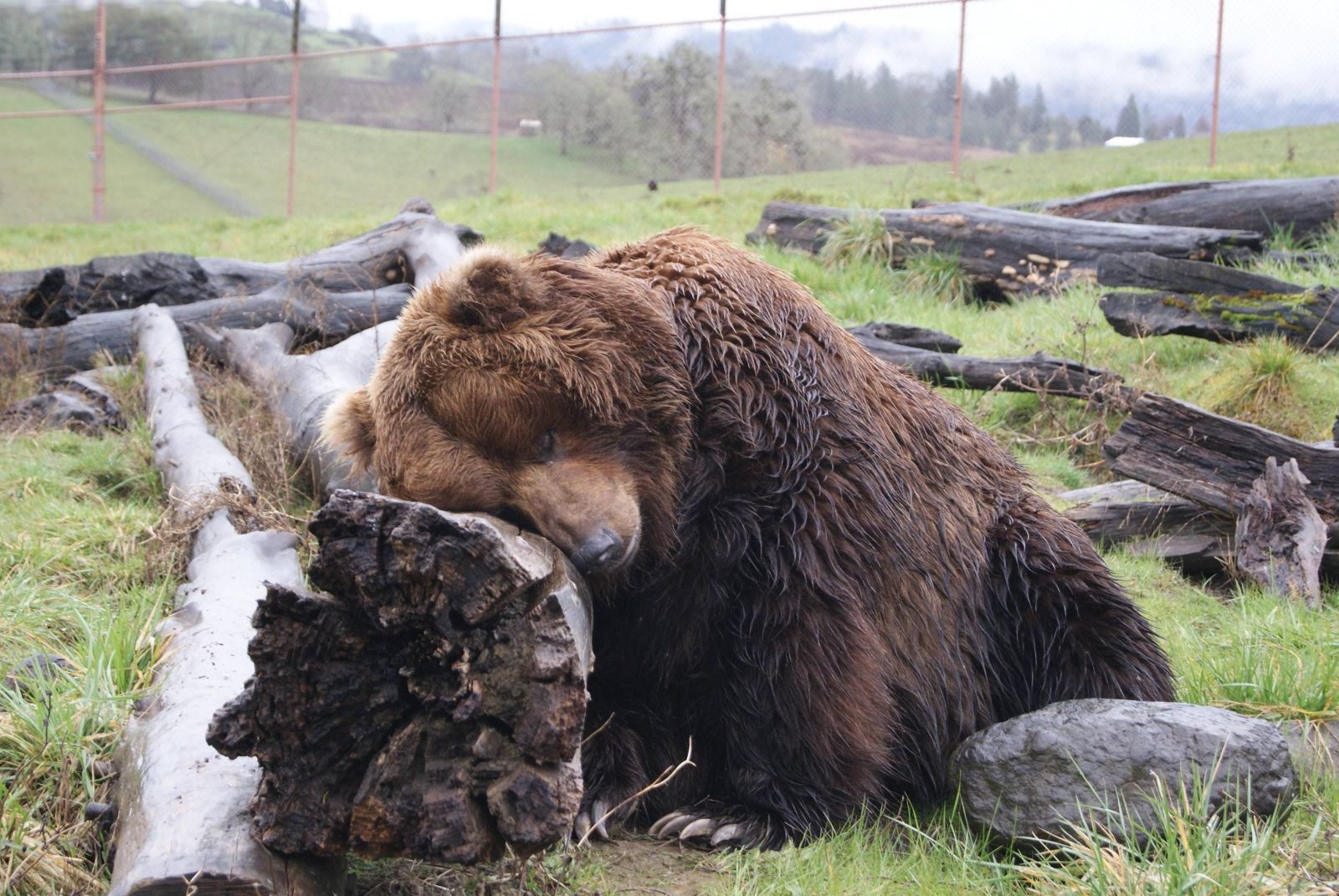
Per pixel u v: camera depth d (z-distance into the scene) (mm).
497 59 23469
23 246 19109
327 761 2695
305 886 2752
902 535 4012
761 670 3766
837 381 4051
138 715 3545
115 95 45188
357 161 39844
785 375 3914
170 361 7332
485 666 2609
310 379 6836
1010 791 3717
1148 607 5871
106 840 3230
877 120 28172
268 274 9727
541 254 3844
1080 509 6824
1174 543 6574
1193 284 8578
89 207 37062
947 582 4262
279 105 46000
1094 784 3592
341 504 2557
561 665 2604
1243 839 3301
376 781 2643
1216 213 11812
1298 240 11617
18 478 6207
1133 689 4410
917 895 3381
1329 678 4352
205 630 3945
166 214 36156
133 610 4582
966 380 8117
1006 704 4621
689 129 29016
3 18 47594
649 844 3721
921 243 11820
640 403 3684
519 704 2617
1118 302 8711
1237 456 6336
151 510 5887
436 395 3520
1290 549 5863
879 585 3926
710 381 3891
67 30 45844
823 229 12695
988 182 21828
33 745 3529
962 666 4359
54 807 3357
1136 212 12211
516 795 2600
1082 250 11000
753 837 3732
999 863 3645
